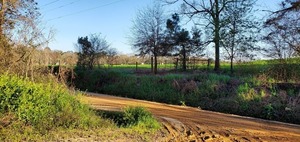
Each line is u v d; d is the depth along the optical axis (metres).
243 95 22.19
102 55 42.12
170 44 37.66
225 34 32.69
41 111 11.21
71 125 11.48
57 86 14.32
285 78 24.88
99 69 36.75
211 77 27.72
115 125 13.08
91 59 39.53
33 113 10.93
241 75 29.53
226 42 32.59
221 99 23.36
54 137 9.94
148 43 38.19
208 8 34.06
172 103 25.55
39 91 11.71
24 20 16.03
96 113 14.68
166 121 15.64
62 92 13.76
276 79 25.09
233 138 12.59
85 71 35.94
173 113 18.92
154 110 19.75
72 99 13.98
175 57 39.34
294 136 13.42
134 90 29.55
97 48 42.81
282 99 20.44
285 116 18.52
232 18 32.50
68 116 11.95
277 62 25.62
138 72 38.84
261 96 21.56
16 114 10.55
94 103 20.36
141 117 14.20
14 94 10.84
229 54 33.06
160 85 28.97
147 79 30.94
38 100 11.42
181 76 29.64
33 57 15.84
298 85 22.31
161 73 36.03
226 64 38.06
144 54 38.88
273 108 19.42
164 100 26.31
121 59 58.28
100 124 12.67
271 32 25.70
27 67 15.56
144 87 29.45
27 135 9.71
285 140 12.51
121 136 11.35
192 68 36.78
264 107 19.70
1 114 10.27
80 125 11.76
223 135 13.11
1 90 10.71
